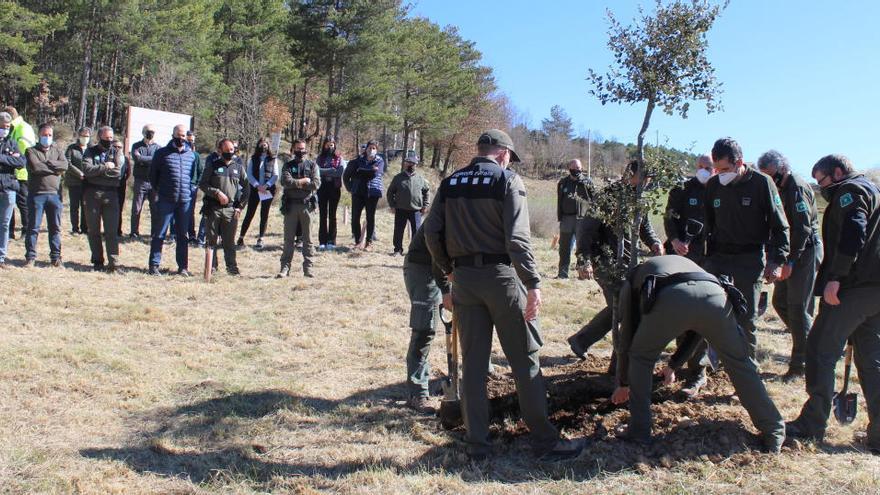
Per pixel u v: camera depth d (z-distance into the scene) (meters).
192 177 12.57
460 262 4.26
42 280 8.66
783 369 6.46
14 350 6.00
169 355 6.41
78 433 4.57
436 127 45.81
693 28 4.98
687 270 4.27
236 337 7.13
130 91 37.16
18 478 3.86
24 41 31.69
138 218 12.52
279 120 45.94
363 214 18.78
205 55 36.84
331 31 37.53
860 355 4.60
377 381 5.95
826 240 4.70
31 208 9.23
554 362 6.59
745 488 3.81
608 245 5.98
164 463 4.22
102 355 6.07
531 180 64.56
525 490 3.84
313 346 6.93
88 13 34.50
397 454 4.40
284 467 4.18
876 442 4.43
